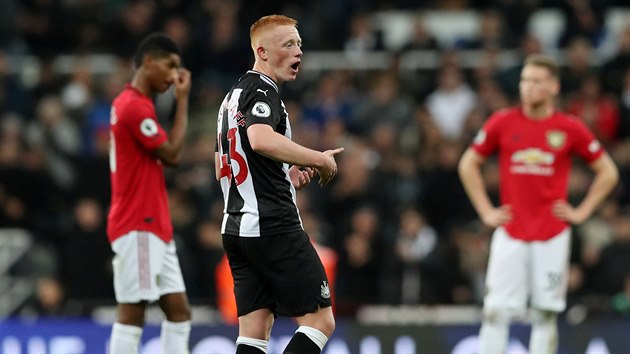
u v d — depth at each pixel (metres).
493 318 34.50
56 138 56.44
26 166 53.97
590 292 47.09
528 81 34.31
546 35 65.56
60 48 64.94
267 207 25.44
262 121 24.61
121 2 66.75
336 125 53.25
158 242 30.17
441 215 51.78
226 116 25.84
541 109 34.56
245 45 61.28
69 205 54.09
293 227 25.62
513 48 60.22
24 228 53.03
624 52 58.72
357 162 51.25
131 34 61.78
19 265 50.69
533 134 34.47
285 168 25.73
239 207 25.66
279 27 25.67
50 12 64.94
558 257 34.22
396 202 51.31
